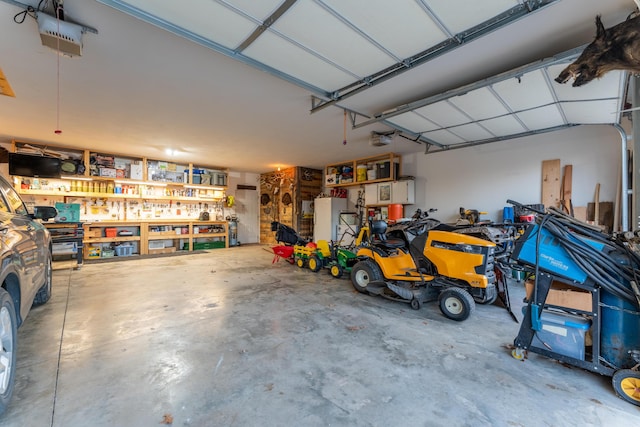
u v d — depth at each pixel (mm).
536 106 2945
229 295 3625
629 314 1669
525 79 2350
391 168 5988
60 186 6012
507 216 4312
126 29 2055
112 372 1868
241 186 9250
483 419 1472
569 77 1982
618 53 1703
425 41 2020
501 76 2332
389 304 3322
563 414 1510
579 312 1810
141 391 1676
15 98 3336
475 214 4602
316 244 5441
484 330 2594
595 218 3742
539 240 1938
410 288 3285
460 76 2670
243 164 7773
